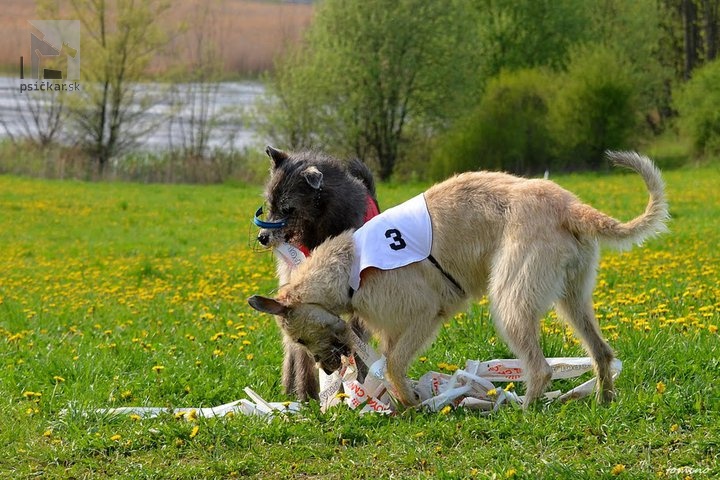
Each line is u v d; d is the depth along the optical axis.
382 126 40.19
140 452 5.41
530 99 39.75
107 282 13.12
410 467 4.99
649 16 47.50
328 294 5.97
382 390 6.04
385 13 38.44
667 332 7.02
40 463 5.33
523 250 5.63
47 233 22.36
